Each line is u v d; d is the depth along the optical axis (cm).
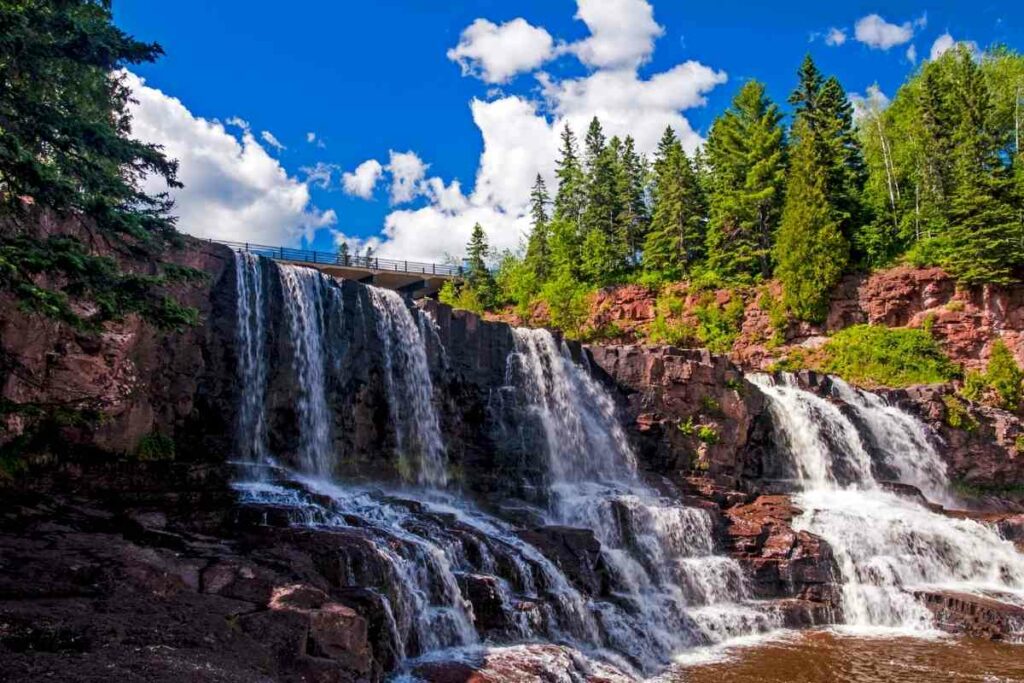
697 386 3597
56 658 878
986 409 4475
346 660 1198
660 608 2150
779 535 2680
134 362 2111
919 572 2728
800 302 5528
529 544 2095
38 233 1712
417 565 1672
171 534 1516
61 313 1351
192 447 2270
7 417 1695
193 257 2350
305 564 1462
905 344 4994
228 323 2381
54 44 1479
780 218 6431
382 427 2731
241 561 1411
